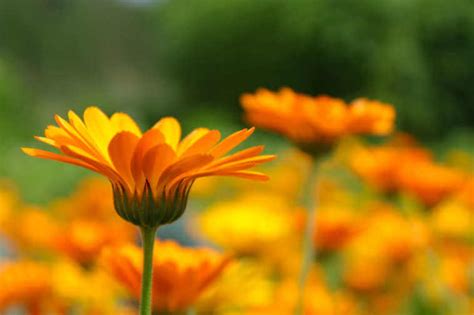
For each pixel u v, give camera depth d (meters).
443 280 0.97
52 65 9.70
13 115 4.54
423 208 0.93
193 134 0.45
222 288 0.59
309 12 6.79
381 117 0.64
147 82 10.00
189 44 7.80
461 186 0.92
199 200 1.78
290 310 0.67
